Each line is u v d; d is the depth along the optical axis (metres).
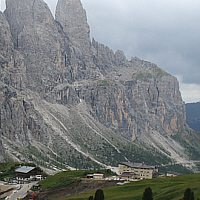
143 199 182.25
